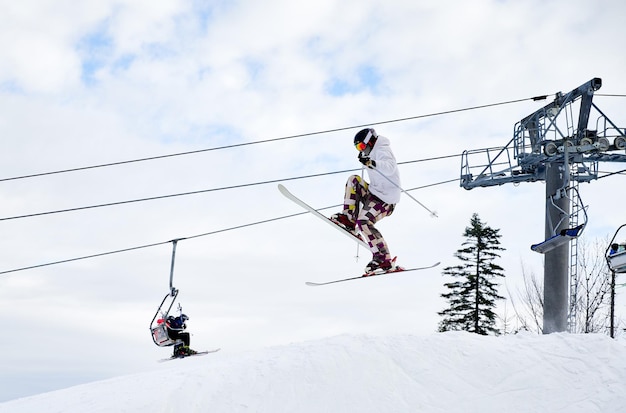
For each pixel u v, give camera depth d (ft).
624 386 34.27
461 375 36.73
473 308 118.21
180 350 53.88
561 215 66.54
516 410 33.88
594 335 39.52
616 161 68.80
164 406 36.09
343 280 40.37
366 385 36.14
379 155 38.50
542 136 68.85
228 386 37.22
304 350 40.32
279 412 34.78
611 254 53.52
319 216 39.27
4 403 43.88
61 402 40.45
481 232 122.42
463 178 78.28
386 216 39.70
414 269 39.73
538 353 38.37
